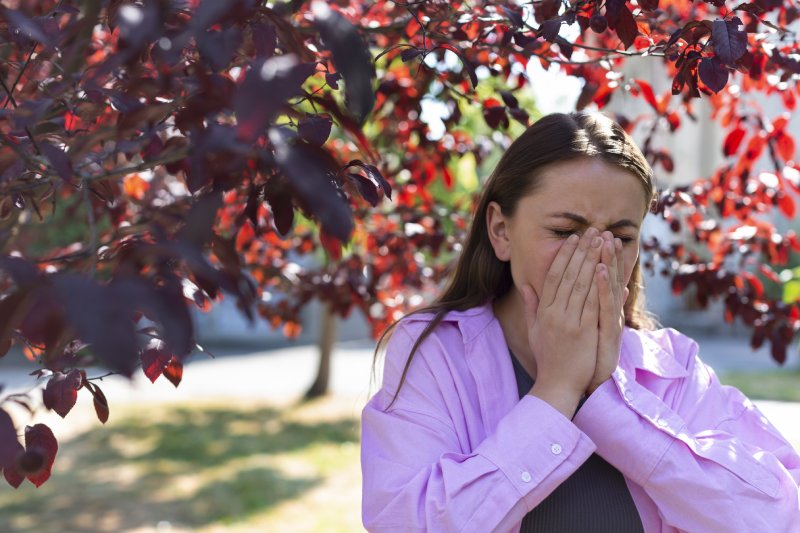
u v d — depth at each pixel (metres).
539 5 1.75
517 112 2.08
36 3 1.58
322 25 0.72
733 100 2.28
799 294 2.58
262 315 3.33
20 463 0.90
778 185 2.29
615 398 1.30
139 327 1.28
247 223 2.38
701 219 2.66
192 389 10.88
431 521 1.20
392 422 1.36
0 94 1.34
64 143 1.25
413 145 2.86
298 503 5.75
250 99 0.64
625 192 1.28
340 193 0.95
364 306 3.16
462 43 1.91
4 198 1.14
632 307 1.65
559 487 1.31
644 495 1.32
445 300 1.58
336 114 0.85
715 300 2.56
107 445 7.58
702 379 1.48
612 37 2.27
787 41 1.76
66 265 1.18
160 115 1.00
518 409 1.27
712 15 2.16
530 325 1.35
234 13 0.79
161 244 0.69
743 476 1.27
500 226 1.42
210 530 5.21
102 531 5.21
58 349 0.96
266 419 8.76
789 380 10.45
